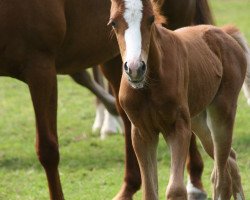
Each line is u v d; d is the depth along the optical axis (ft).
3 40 33.76
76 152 51.01
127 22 28.27
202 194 38.96
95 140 54.29
